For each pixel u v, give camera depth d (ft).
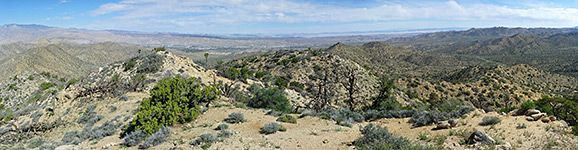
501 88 237.25
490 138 33.83
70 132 73.97
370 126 44.88
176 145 42.11
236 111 66.23
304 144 40.11
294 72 216.54
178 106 57.72
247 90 146.20
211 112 66.03
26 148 66.23
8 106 211.41
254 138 43.73
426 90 228.02
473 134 35.88
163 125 52.34
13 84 278.67
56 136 77.56
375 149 35.09
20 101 219.00
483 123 43.34
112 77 128.98
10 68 440.86
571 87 319.68
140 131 50.65
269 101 84.23
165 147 42.06
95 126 78.07
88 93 112.06
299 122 56.70
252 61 302.86
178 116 57.88
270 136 44.88
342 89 153.07
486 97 218.79
